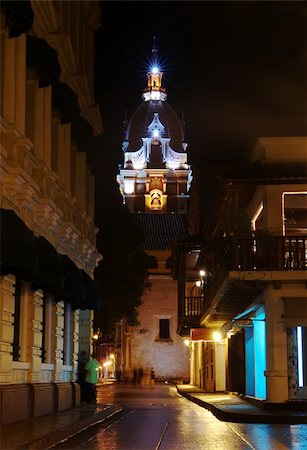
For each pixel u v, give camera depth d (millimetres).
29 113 19688
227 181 23016
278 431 17391
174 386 61844
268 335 22781
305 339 22750
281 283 22547
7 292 16609
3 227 14836
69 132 24734
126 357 74500
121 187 115625
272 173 22859
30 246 15023
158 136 116812
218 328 37750
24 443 12148
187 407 28891
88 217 27891
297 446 13969
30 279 17656
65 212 23484
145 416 23188
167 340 74750
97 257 30203
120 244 46188
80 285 21969
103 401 33969
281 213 23453
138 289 48250
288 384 22344
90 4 29578
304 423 20000
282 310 22438
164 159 116438
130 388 55781
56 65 19844
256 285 22797
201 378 49688
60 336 23188
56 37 21688
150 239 78812
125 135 118438
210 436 16047
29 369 18984
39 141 20031
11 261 14711
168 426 18969
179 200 114812
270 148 24219
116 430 17641
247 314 27578
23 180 16969
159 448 13547
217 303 28078
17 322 18484
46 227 20688
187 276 49125
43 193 19312
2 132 16469
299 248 22812
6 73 16688
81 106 27062
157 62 121875
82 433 16641
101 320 45688
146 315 75125
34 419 17891
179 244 40125
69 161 24781
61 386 22422
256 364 26250
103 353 78188
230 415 20688
